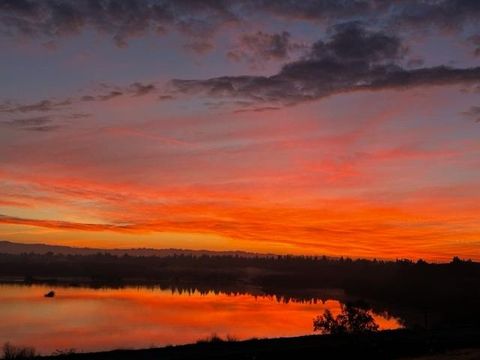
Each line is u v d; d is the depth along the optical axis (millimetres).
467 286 115250
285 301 129125
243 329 70562
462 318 68062
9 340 60062
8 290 175500
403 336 38469
